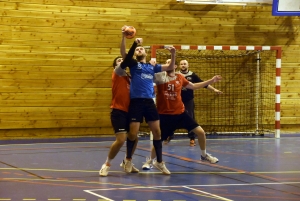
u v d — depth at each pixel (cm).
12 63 1270
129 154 773
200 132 833
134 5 1356
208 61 1413
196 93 1404
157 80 794
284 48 1456
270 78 1442
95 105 1339
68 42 1312
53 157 950
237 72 1425
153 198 593
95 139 1273
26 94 1283
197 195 614
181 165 863
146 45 1369
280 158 952
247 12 1428
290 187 675
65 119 1315
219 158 950
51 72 1302
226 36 1420
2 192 624
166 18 1378
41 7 1288
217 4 1402
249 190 651
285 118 1459
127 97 746
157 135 765
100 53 1338
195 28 1398
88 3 1323
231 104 1425
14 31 1269
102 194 614
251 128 1439
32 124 1290
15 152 1020
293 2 1370
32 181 702
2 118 1266
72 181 703
